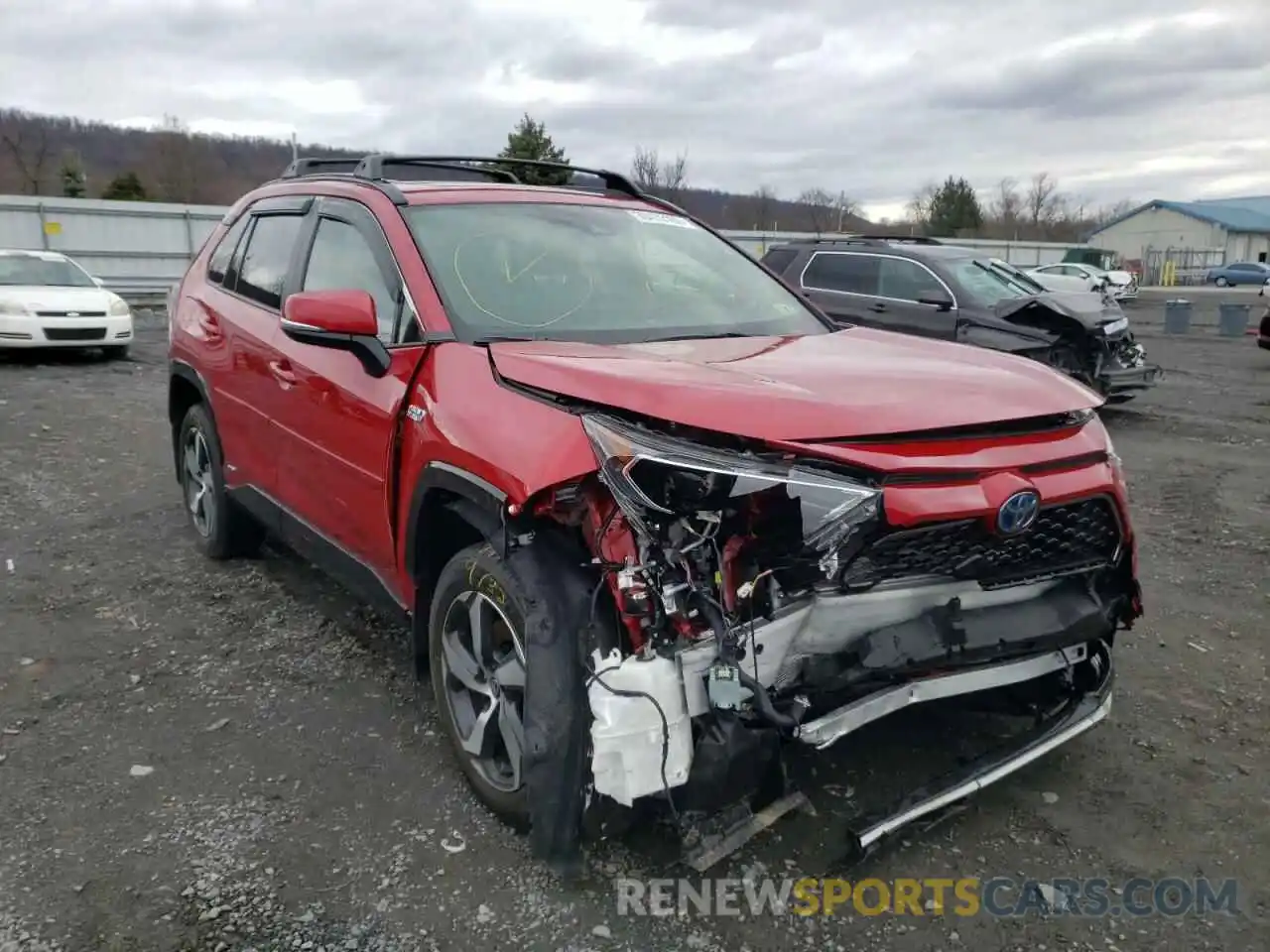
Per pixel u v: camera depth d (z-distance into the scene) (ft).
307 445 12.03
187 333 16.08
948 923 8.20
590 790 7.88
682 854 8.82
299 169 15.47
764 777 8.38
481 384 9.10
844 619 8.40
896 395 8.55
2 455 24.43
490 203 12.32
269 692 12.03
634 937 7.95
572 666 7.86
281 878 8.58
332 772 10.27
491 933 7.98
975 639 8.71
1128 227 267.39
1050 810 9.84
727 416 7.77
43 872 8.60
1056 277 71.00
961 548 8.56
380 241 11.39
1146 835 9.45
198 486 16.94
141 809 9.56
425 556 9.98
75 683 12.21
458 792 9.89
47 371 41.14
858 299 35.29
